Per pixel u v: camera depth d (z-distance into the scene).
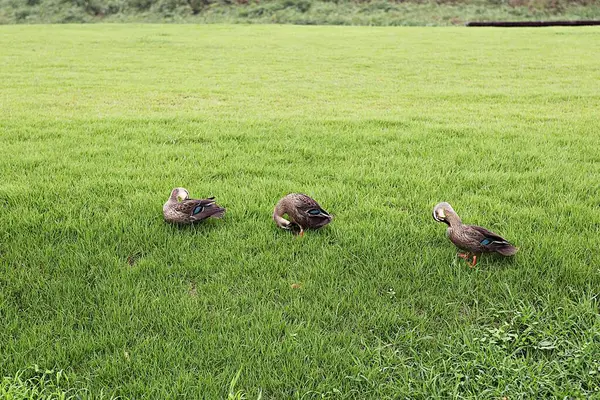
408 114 7.09
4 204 3.73
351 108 7.60
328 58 13.80
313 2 31.94
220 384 2.04
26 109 7.21
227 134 5.77
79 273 2.80
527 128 6.16
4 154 4.91
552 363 2.15
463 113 7.18
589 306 2.46
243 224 3.40
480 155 4.96
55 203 3.71
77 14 31.17
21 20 30.66
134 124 6.32
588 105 7.65
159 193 3.89
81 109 7.33
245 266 2.89
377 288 2.70
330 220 3.18
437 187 4.05
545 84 9.66
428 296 2.63
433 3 31.94
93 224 3.35
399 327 2.42
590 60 12.85
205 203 3.28
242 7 31.55
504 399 1.99
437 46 16.36
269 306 2.54
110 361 2.17
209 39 18.61
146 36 19.53
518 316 2.41
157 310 2.48
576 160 4.80
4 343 2.25
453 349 2.25
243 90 9.07
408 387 2.02
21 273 2.77
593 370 2.10
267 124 6.38
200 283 2.75
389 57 13.93
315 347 2.24
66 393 2.01
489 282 2.71
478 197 3.83
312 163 4.78
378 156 4.97
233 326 2.39
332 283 2.73
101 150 5.10
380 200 3.82
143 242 3.16
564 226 3.34
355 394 2.04
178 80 10.11
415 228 3.31
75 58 13.38
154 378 2.06
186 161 4.79
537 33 20.14
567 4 31.25
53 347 2.25
